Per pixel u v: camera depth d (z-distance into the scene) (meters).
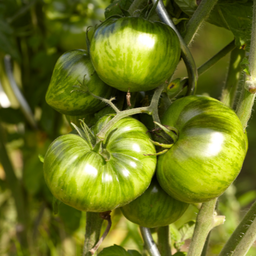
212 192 0.52
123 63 0.53
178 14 0.62
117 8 0.62
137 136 0.53
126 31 0.53
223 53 0.62
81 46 0.94
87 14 0.94
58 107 0.58
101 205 0.51
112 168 0.51
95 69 0.55
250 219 0.58
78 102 0.57
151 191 0.56
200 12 0.58
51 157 0.51
